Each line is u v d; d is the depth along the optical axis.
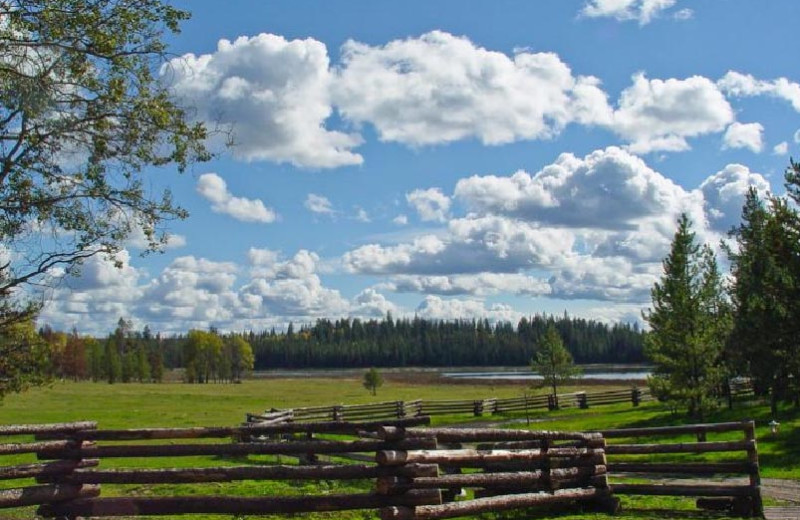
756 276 28.38
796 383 26.77
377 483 9.27
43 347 13.57
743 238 30.34
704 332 29.34
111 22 12.52
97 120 12.67
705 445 11.69
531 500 10.74
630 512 11.44
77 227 13.00
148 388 80.62
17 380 13.17
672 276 30.62
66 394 59.91
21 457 20.67
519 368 189.25
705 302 30.17
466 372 166.50
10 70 11.84
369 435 16.08
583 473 11.64
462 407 46.62
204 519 10.88
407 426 9.55
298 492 14.03
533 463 11.30
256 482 15.27
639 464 12.32
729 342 29.80
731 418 30.67
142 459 20.36
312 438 24.98
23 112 12.13
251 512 9.17
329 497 9.24
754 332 27.28
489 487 10.73
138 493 13.82
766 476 16.45
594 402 51.66
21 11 11.95
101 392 66.19
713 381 29.59
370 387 67.56
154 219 13.37
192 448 9.47
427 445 9.62
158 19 12.75
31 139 12.23
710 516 11.10
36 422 34.56
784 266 24.11
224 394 68.06
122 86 12.54
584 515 11.11
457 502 9.80
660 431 12.05
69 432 9.48
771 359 27.47
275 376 154.25
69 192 12.88
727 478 15.88
